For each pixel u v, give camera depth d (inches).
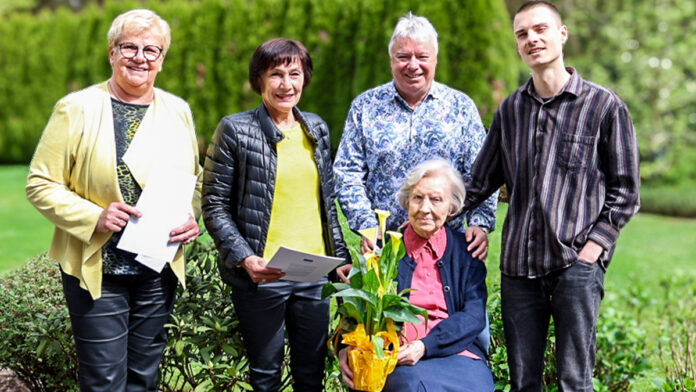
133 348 107.6
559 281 104.3
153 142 104.5
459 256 114.2
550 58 102.4
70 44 500.1
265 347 111.9
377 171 124.6
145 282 106.0
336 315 124.1
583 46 576.7
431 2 318.7
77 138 100.6
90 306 102.0
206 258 131.8
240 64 391.9
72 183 102.7
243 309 110.8
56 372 130.6
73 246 102.1
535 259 105.2
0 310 127.9
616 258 331.0
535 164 105.1
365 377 101.8
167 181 102.8
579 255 103.3
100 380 102.8
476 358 110.9
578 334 104.5
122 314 104.2
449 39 315.6
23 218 354.9
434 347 106.7
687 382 134.7
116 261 102.8
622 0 554.3
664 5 535.8
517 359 109.2
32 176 100.7
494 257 154.3
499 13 318.7
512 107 108.6
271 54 106.9
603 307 213.6
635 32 538.9
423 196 110.7
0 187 445.1
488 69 315.0
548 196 103.7
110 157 101.2
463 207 115.8
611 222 102.5
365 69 337.1
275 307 110.4
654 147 527.5
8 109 523.2
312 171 111.6
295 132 111.5
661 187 523.2
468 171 124.4
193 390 126.3
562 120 103.7
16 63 515.5
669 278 243.4
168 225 102.8
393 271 105.1
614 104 101.9
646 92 527.8
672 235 394.9
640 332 175.0
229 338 124.2
